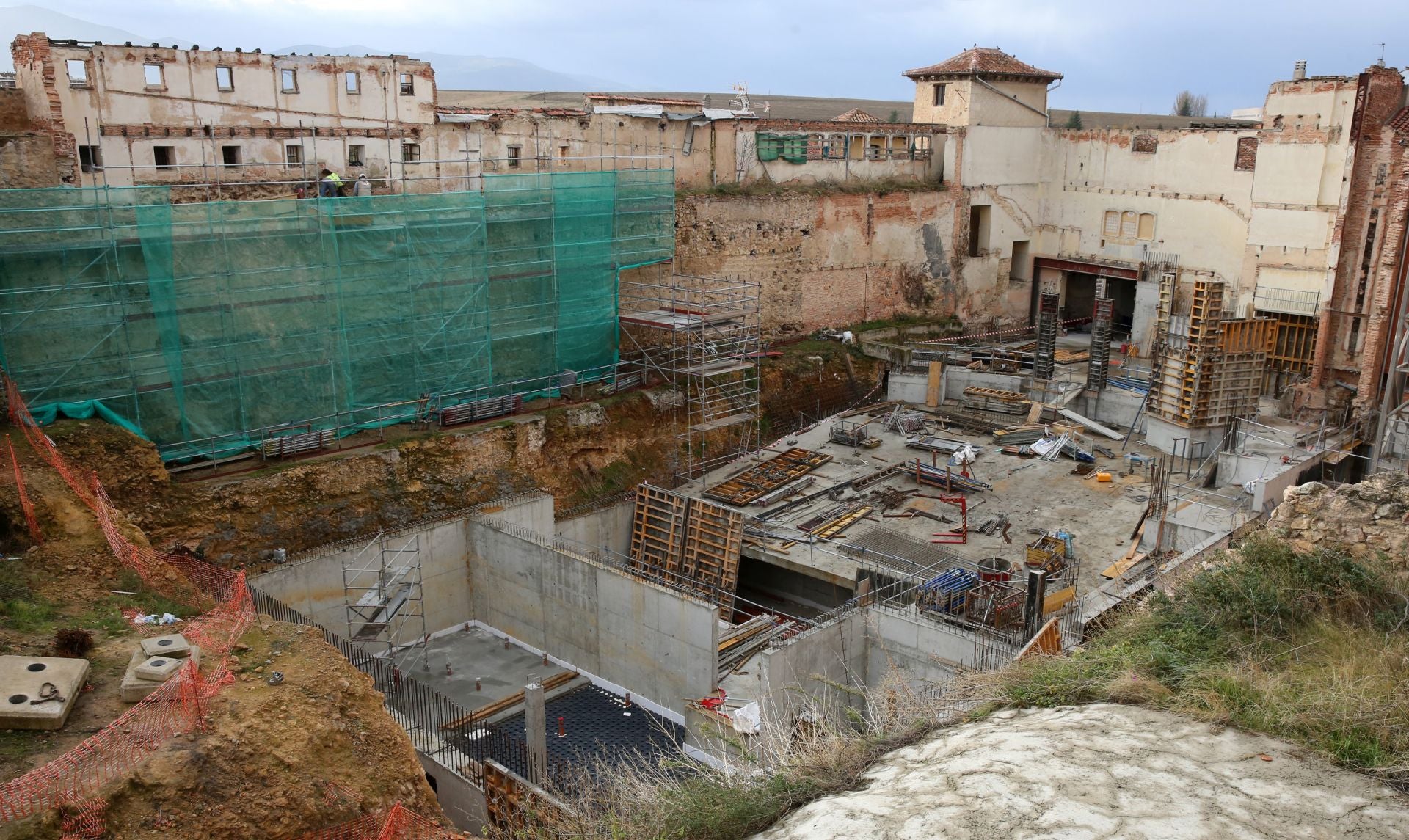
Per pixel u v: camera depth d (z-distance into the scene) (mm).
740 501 31172
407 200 28531
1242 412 32781
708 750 19641
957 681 12586
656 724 23172
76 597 17953
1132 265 46219
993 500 30734
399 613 25906
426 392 30016
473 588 27672
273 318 26688
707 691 22766
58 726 13680
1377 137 32500
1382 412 29172
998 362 41000
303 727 14961
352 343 28250
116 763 13242
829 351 41469
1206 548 20875
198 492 24328
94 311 24203
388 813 14883
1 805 12117
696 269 39531
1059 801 8016
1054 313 36969
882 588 24062
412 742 18875
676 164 39875
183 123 29344
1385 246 31547
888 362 42094
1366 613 12125
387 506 27109
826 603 28500
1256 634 11633
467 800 17766
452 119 35125
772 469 33719
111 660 15516
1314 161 37062
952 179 46688
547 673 25219
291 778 14234
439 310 29875
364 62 32719
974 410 38125
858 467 33781
